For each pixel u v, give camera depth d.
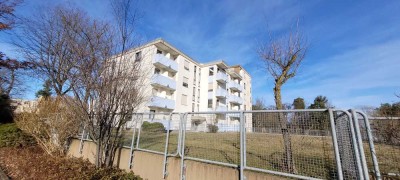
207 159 4.73
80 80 5.39
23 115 9.55
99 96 5.50
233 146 4.63
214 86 34.00
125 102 5.95
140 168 5.92
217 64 35.19
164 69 26.84
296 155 3.87
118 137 6.77
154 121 6.10
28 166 7.04
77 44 5.61
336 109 3.36
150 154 5.80
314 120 3.68
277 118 4.18
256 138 4.36
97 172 5.63
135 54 6.27
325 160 3.47
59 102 8.99
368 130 3.20
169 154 5.32
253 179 3.92
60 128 8.73
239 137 4.42
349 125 3.18
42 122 9.09
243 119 4.43
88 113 5.63
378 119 4.17
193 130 5.26
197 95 32.84
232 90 39.91
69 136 9.01
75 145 8.74
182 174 4.89
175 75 27.97
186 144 5.25
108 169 6.04
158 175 5.41
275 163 4.10
